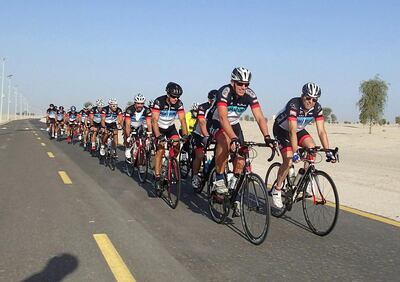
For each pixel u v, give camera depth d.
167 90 6.61
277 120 5.49
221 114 4.86
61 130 22.64
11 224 4.94
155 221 5.24
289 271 3.63
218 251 4.14
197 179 6.89
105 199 6.47
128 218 5.34
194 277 3.46
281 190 5.45
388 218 5.50
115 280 3.37
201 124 6.58
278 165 6.16
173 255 3.98
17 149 15.15
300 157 5.12
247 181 4.57
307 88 4.98
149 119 8.02
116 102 10.67
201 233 4.75
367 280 3.46
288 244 4.40
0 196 6.54
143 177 8.11
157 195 6.77
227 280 3.41
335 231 4.90
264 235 4.22
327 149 4.88
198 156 6.78
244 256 4.00
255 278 3.47
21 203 6.06
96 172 9.48
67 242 4.31
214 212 5.44
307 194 4.97
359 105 34.50
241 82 4.74
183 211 5.82
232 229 4.95
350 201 6.52
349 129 40.12
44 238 4.43
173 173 6.11
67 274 3.48
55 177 8.59
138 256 3.94
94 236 4.53
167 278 3.43
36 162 11.19
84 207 5.88
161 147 6.60
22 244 4.23
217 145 5.19
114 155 10.03
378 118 33.72
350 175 9.16
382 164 11.44
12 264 3.69
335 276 3.54
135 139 8.81
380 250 4.22
